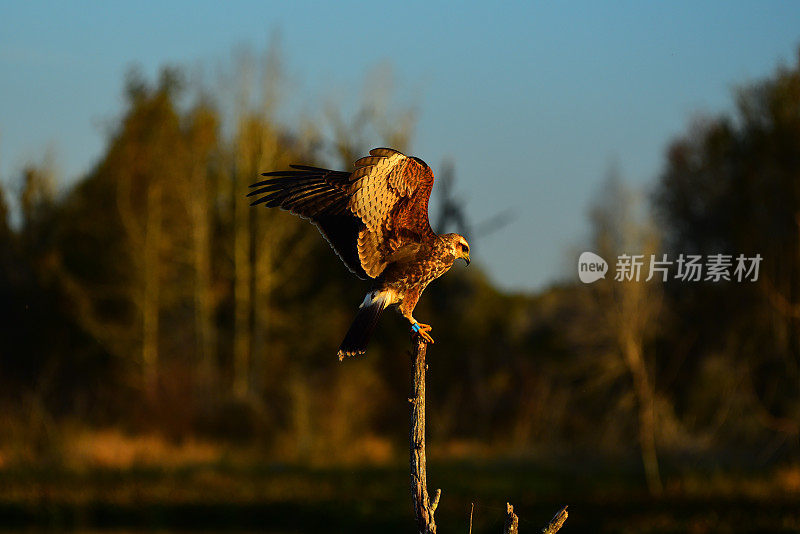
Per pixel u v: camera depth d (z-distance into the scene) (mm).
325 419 32781
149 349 38844
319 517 22469
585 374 33531
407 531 21453
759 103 27734
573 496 24250
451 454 33000
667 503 22938
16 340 39438
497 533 20875
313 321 41219
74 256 40688
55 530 21406
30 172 41781
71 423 31906
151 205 39938
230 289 43000
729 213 27922
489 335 39062
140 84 42375
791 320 26938
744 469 27047
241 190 40781
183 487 25172
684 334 30312
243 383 39812
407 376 37906
